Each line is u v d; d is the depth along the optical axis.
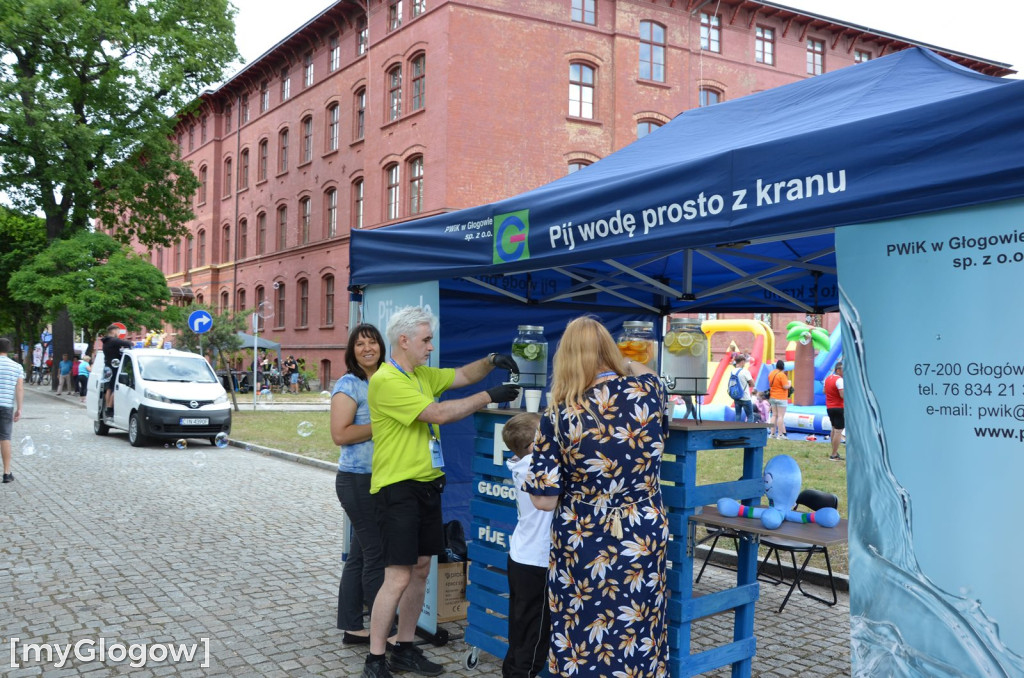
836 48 33.41
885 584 2.70
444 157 25.36
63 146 27.06
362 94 31.58
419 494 4.03
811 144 2.89
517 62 26.14
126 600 5.43
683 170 3.32
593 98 27.70
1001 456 2.42
